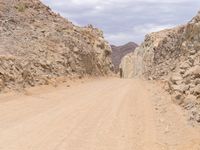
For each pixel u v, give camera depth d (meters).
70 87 30.95
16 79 25.98
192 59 22.64
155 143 11.66
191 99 17.08
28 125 14.30
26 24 43.62
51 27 47.34
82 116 16.55
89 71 49.50
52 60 37.31
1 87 23.52
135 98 23.48
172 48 38.94
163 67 40.03
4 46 33.66
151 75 48.19
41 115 16.62
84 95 25.22
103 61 61.69
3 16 42.41
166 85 28.69
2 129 13.48
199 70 19.23
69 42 45.88
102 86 33.78
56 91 27.11
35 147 11.05
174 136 12.50
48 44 40.94
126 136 12.70
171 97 20.88
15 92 23.86
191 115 14.74
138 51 101.50
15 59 28.59
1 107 18.55
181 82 21.08
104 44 65.00
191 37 28.45
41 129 13.62
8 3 46.81
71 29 53.59
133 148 11.11
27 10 48.53
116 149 11.00
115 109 18.69
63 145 11.37
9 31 39.22
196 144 11.11
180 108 17.38
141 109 18.61
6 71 25.62
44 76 31.48
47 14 51.94
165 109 18.05
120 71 130.62
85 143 11.70
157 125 14.46
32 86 27.34
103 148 11.11
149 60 66.62
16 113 17.03
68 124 14.68
